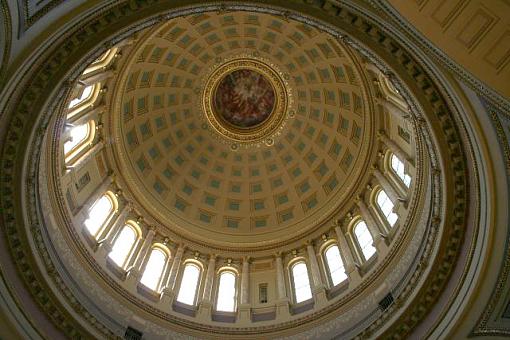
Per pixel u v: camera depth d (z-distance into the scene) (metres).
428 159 21.00
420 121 17.69
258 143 36.91
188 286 28.33
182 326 24.31
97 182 28.06
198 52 34.53
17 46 13.60
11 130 16.11
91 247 24.58
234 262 30.94
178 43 33.16
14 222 17.36
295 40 33.62
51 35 14.33
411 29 13.30
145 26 16.22
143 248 28.44
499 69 12.70
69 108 24.59
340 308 23.92
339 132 33.59
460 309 16.69
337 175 33.03
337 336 22.52
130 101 32.12
